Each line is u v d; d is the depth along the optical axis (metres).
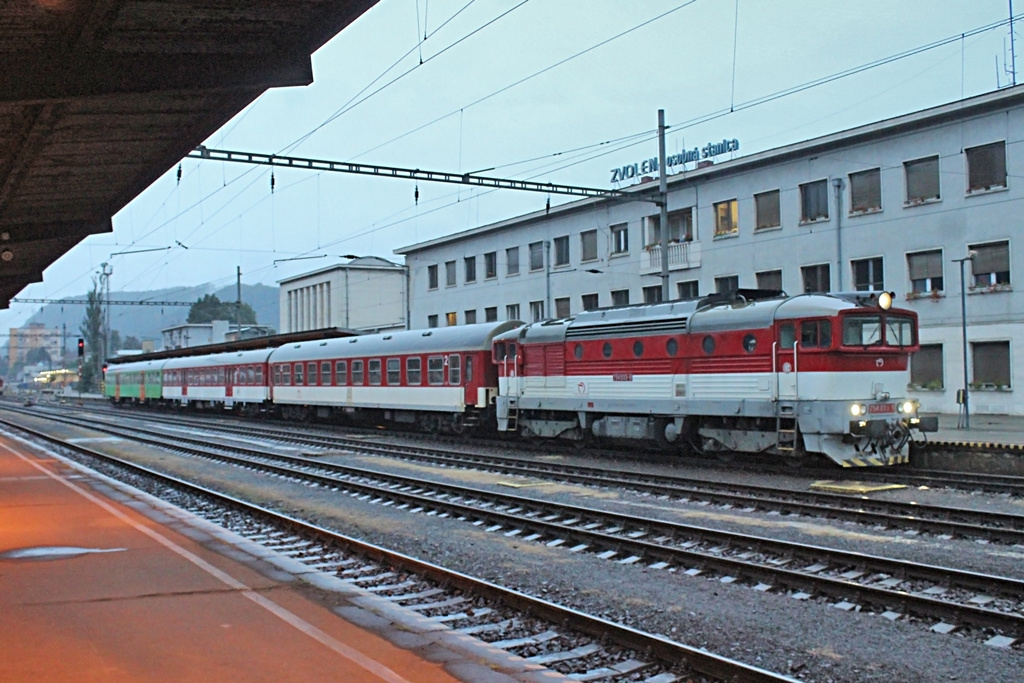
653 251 41.25
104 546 10.99
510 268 50.38
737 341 19.38
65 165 15.71
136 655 6.67
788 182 35.75
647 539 12.40
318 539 12.52
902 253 32.34
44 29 9.98
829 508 13.65
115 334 153.62
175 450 28.98
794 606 9.02
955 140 30.86
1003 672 7.10
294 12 10.31
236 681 6.12
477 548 12.32
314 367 37.81
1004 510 14.11
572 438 24.69
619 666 7.16
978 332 30.48
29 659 6.57
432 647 6.98
